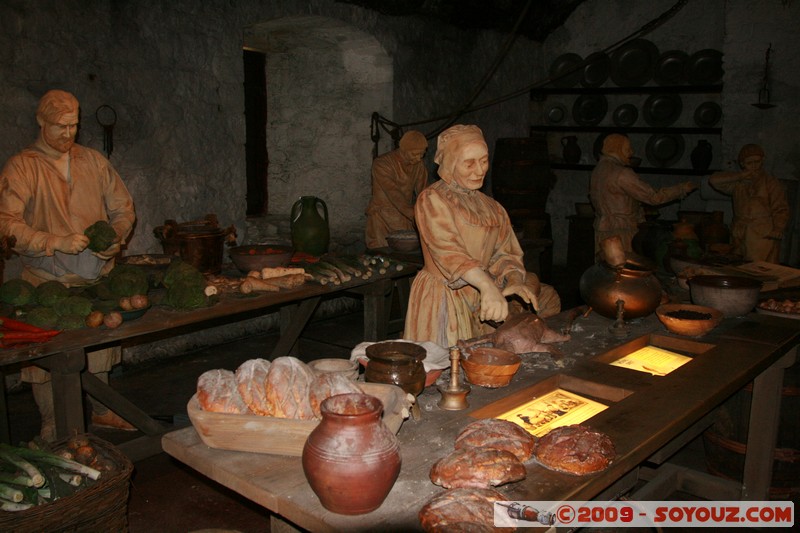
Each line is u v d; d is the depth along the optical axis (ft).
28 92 13.58
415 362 6.28
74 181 10.97
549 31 28.55
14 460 7.58
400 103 21.80
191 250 12.80
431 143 23.52
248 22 17.61
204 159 17.11
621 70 27.45
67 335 9.36
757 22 23.15
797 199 22.82
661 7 26.53
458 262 8.17
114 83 14.99
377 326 15.24
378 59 21.35
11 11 13.17
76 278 10.78
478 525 4.30
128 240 15.56
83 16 14.26
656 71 26.73
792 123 22.98
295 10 18.38
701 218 21.49
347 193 22.39
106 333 9.53
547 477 5.09
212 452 5.48
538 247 19.98
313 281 13.09
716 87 25.02
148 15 15.47
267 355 17.24
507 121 27.53
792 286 11.66
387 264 14.76
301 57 22.17
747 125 23.82
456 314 8.98
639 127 27.22
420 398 6.55
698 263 12.81
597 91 27.76
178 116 16.38
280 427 5.31
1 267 11.71
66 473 7.86
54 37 13.87
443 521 4.32
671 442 8.94
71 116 10.60
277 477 5.10
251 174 22.20
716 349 8.38
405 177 18.79
